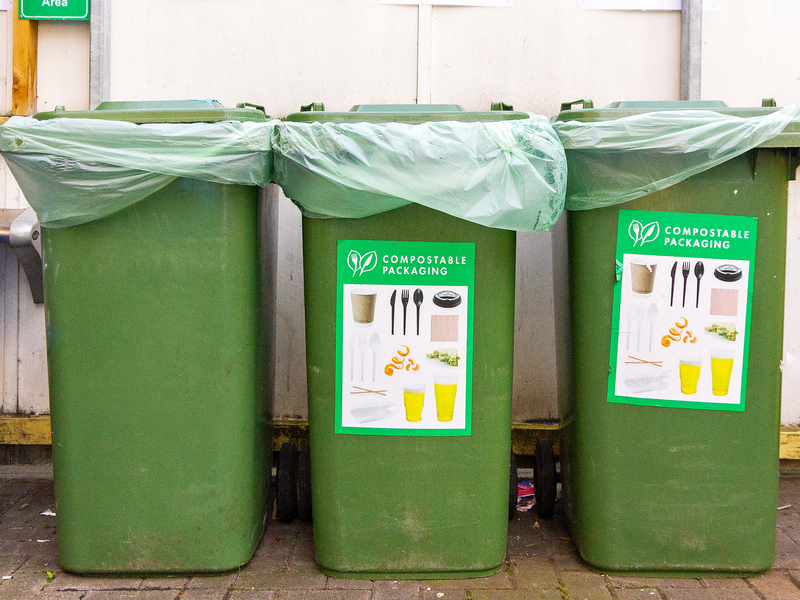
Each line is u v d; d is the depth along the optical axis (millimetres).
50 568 2561
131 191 2262
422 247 2336
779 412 2436
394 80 3490
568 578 2500
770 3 3439
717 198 2342
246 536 2514
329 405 2406
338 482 2432
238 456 2447
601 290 2404
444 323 2369
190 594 2385
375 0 3451
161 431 2391
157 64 3480
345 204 2279
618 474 2451
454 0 3447
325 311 2369
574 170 2359
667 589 2424
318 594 2383
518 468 3559
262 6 3457
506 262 2371
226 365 2381
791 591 2406
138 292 2328
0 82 3531
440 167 2221
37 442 3529
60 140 2227
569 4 3467
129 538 2441
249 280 2400
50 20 3455
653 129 2273
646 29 3477
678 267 2369
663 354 2398
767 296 2373
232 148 2234
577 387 2488
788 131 2246
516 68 3490
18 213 3369
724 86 3482
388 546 2455
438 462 2416
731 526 2447
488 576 2510
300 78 3492
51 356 2379
